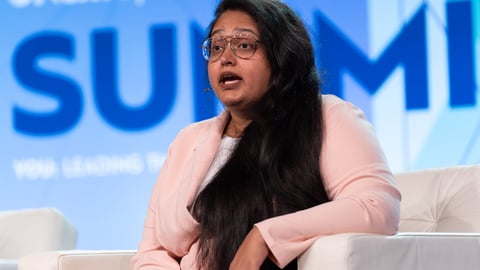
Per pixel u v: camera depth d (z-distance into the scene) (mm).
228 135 5195
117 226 9562
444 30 9109
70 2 9703
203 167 5051
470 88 9047
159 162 9531
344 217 4387
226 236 4656
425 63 9117
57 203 9617
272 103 4922
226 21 5008
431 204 5738
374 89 9188
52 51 9672
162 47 9570
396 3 9203
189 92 9508
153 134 9531
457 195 5656
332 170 4691
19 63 9672
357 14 9258
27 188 9648
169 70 9531
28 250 7039
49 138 9625
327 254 4160
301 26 5070
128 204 9562
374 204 4453
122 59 9602
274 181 4691
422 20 9156
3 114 9680
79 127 9609
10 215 7168
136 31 9602
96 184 9594
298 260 4426
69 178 9617
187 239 4973
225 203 4711
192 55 9531
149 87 9555
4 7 9781
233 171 4820
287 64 4930
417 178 5867
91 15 9664
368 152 4684
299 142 4770
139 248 5305
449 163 9062
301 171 4711
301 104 4898
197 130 5477
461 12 9102
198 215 4875
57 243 7078
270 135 4824
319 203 4695
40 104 9648
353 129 4758
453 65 9078
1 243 7070
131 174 9562
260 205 4676
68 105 9625
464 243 4383
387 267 4160
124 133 9562
